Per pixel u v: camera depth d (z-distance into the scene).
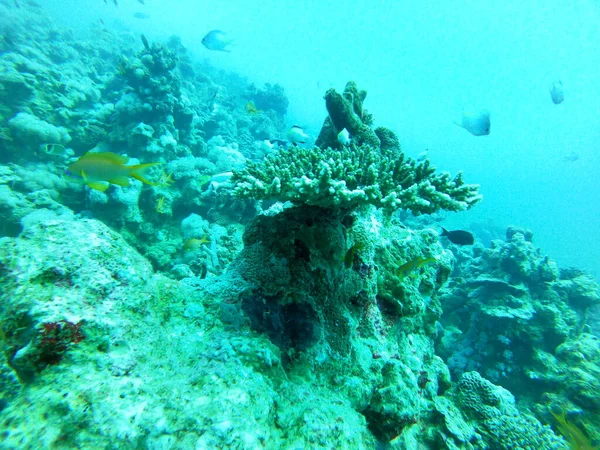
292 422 2.11
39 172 8.58
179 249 8.70
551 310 7.28
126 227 8.29
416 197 2.84
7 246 1.89
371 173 2.99
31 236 1.99
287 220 3.10
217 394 1.90
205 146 12.14
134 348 1.91
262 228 3.24
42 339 1.58
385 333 3.48
